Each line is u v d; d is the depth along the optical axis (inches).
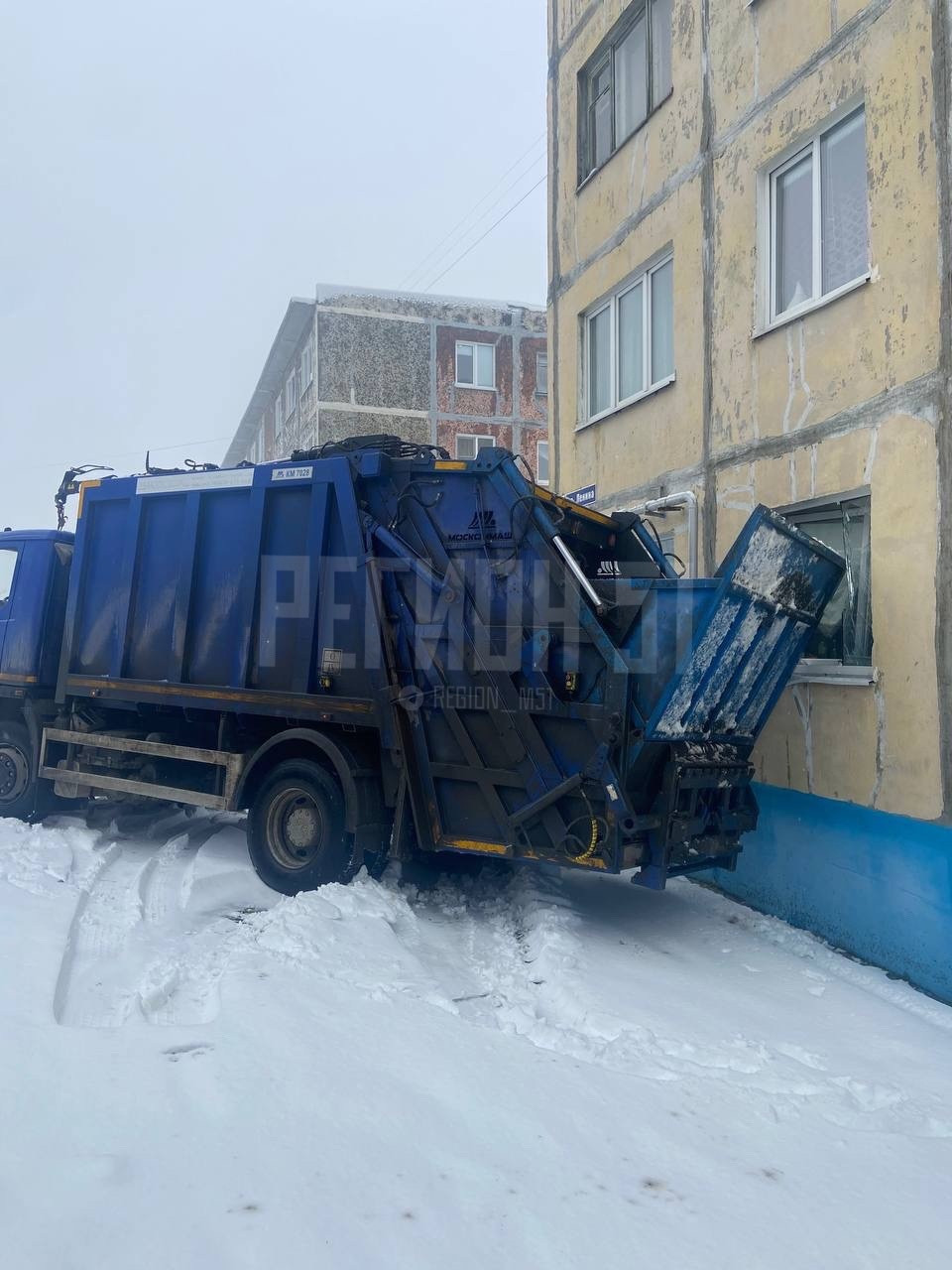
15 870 237.3
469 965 195.5
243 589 260.2
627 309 368.5
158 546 284.0
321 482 246.1
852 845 223.5
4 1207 93.7
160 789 273.3
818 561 211.9
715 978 195.3
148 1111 115.2
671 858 205.3
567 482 409.4
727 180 289.9
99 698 291.3
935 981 196.9
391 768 234.5
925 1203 110.0
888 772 212.7
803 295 263.4
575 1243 96.3
